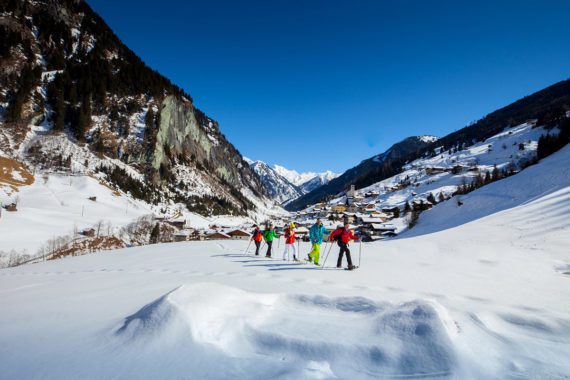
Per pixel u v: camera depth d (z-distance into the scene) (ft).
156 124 533.14
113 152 449.06
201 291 15.43
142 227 262.67
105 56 570.46
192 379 9.69
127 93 540.93
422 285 28.14
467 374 9.79
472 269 40.01
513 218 104.27
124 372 10.23
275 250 63.67
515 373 10.32
